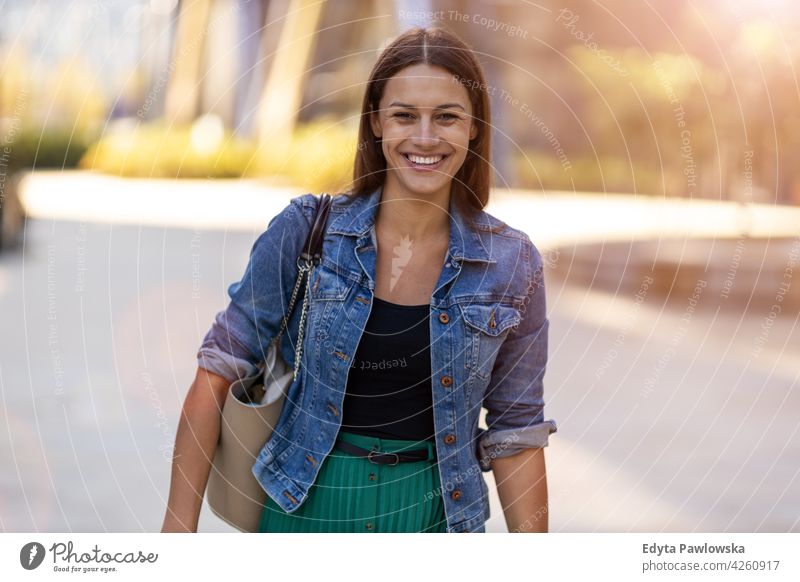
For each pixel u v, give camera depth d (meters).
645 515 3.61
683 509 3.69
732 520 3.59
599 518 3.60
